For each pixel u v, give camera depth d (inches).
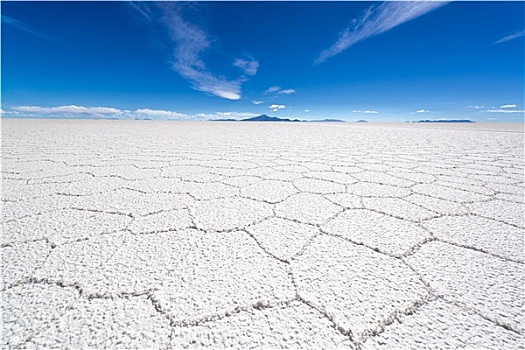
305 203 45.1
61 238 31.3
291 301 21.1
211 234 32.8
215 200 46.6
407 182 60.3
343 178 64.3
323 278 23.9
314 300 21.2
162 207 42.6
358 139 176.6
